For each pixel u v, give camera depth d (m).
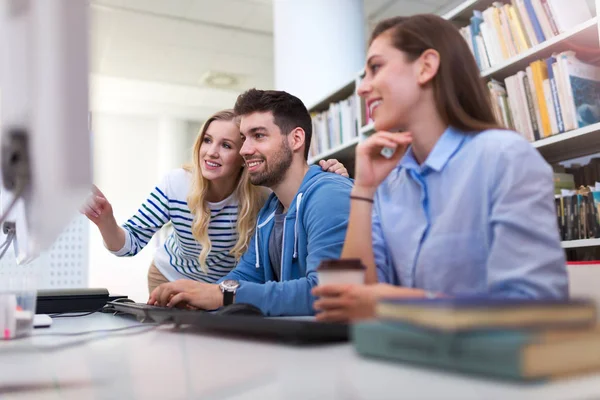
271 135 1.43
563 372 0.34
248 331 0.62
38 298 1.19
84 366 0.48
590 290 1.08
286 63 3.50
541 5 1.88
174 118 6.94
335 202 1.18
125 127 6.78
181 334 0.67
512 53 2.01
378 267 0.96
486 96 0.90
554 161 2.10
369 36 0.96
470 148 0.85
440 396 0.30
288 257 1.29
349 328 0.53
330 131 3.09
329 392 0.33
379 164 0.89
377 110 0.90
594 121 1.79
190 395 0.36
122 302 1.15
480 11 2.21
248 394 0.34
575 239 1.80
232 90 6.11
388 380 0.35
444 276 0.84
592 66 1.84
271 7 4.19
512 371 0.33
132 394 0.37
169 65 5.34
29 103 0.54
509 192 0.76
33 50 0.54
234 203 1.75
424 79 0.87
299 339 0.55
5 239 0.82
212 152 1.64
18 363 0.52
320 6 3.44
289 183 1.46
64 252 2.25
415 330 0.39
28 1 0.54
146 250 5.53
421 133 0.91
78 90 0.54
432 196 0.90
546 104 1.86
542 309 0.37
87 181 0.54
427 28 0.88
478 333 0.35
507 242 0.73
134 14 4.24
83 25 0.55
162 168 6.81
